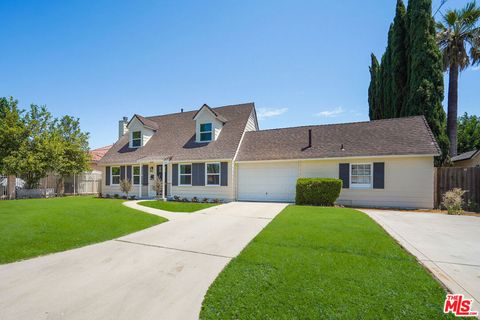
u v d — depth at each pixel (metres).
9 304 3.09
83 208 10.70
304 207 11.36
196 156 15.88
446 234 6.42
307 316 2.79
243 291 3.41
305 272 3.97
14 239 5.87
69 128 20.92
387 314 2.81
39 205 11.77
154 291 3.47
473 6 17.45
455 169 11.80
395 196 12.16
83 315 2.85
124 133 22.92
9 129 16.36
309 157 13.61
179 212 10.34
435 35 16.86
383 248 5.11
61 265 4.44
